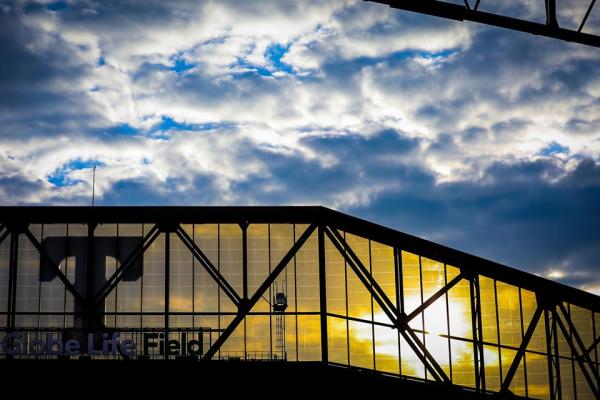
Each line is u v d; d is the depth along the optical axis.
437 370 49.75
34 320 48.22
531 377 51.25
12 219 49.22
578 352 51.91
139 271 49.06
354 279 49.81
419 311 50.16
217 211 49.78
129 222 49.62
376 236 50.56
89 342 47.41
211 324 48.50
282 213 49.91
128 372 46.66
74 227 49.47
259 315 48.62
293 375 47.59
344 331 49.06
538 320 51.88
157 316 48.47
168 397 46.84
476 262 51.12
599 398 51.34
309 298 49.03
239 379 47.31
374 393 49.12
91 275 48.91
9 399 46.28
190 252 49.41
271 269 49.31
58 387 46.44
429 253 51.00
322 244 49.72
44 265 48.91
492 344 51.09
